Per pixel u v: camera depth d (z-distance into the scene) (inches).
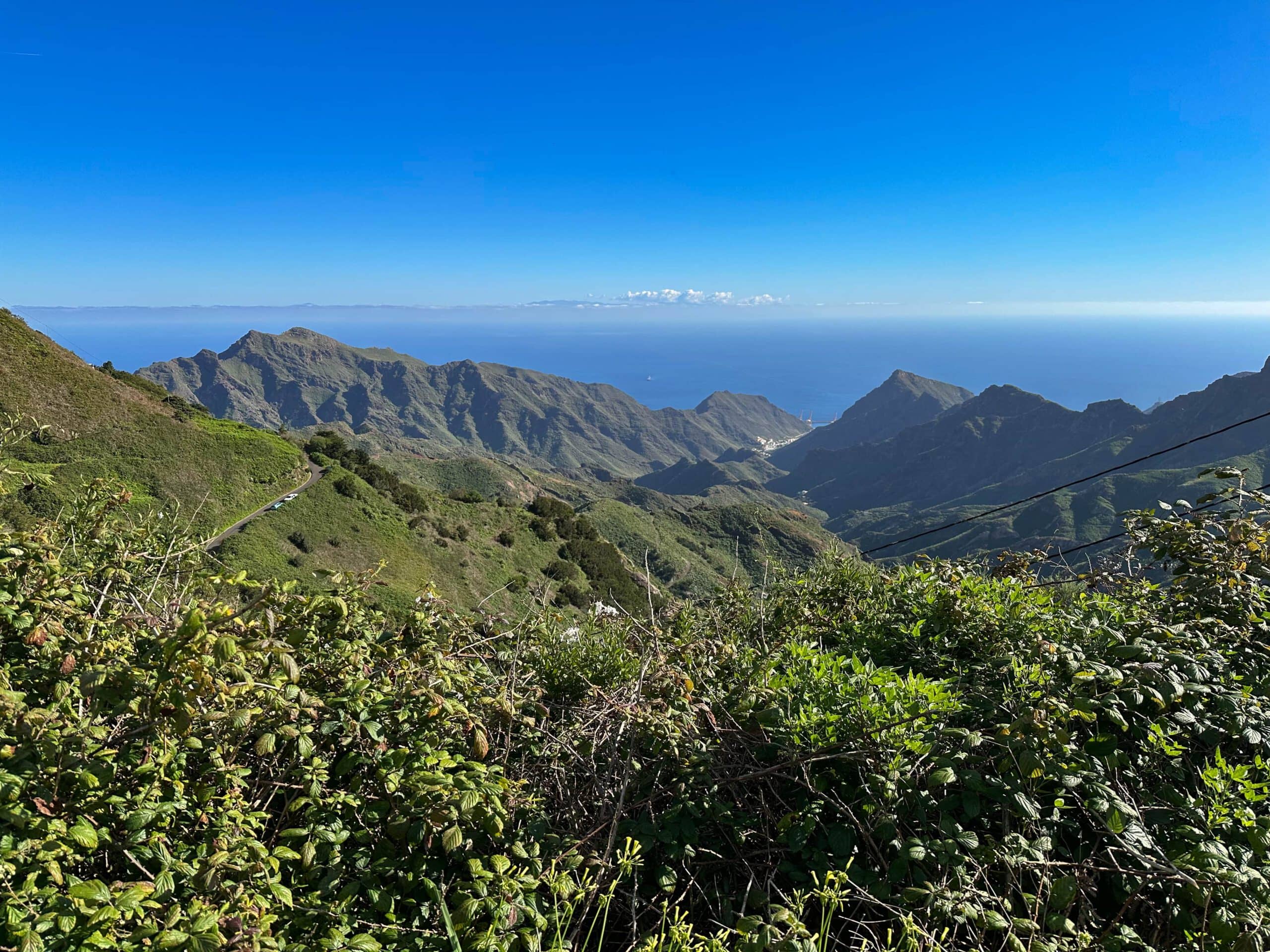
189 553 152.4
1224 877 79.2
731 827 110.3
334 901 81.8
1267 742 107.8
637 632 178.9
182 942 61.4
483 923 83.0
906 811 100.4
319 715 103.8
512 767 118.3
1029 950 77.0
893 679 120.3
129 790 85.0
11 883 66.7
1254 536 153.3
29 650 100.7
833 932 95.3
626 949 92.5
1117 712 104.9
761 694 126.0
